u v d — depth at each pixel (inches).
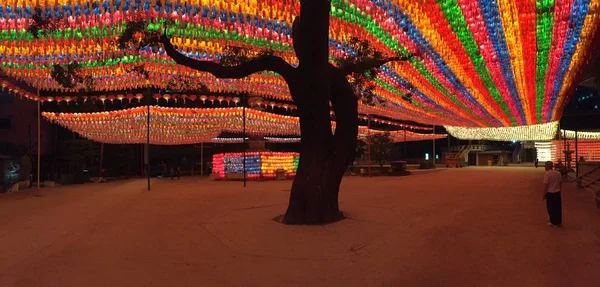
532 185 815.1
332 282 231.3
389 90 705.6
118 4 308.2
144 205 563.5
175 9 330.6
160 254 293.4
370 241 323.6
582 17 343.3
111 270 255.4
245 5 310.2
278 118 986.7
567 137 1752.0
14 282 233.3
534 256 275.6
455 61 506.9
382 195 647.1
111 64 494.9
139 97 723.4
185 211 496.4
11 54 406.3
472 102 842.2
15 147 1279.5
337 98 412.8
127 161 1582.2
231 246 312.5
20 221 439.8
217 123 1011.9
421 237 338.3
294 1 340.8
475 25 371.2
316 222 390.6
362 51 424.2
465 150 2426.2
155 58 484.4
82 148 1235.9
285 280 235.3
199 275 245.1
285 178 1133.1
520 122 1253.1
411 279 234.2
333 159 405.1
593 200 567.2
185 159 1815.9
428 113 1019.3
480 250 295.0
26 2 278.1
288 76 393.4
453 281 229.6
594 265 252.2
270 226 379.9
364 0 323.6
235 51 416.8
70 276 243.8
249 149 1208.2
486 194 649.6
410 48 455.2
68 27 348.2
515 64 517.7
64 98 706.2
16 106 1315.2
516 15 346.6
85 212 505.4
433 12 342.3
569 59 483.5
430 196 628.7
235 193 710.5
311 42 378.6
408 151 3102.9
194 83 548.1
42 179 1305.4
